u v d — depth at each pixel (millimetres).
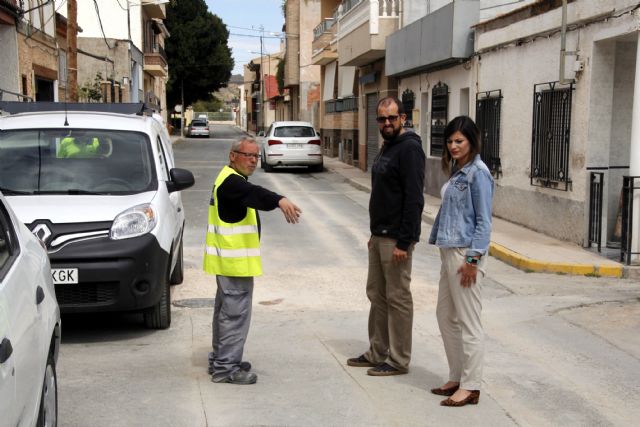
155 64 42188
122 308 6168
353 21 23281
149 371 5582
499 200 14031
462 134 4770
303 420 4609
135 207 6488
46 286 4062
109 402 4906
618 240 10680
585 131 10586
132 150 7402
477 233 4703
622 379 5488
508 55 13352
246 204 5004
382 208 5254
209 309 7660
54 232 6086
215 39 58250
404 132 5215
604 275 9547
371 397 5039
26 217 6168
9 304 3193
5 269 3459
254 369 5656
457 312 4867
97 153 7289
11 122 7492
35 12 17922
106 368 5656
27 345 3301
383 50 20906
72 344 6348
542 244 11164
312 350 6207
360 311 7723
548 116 11828
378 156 5312
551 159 11773
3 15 15070
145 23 43531
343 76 30422
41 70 18531
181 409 4781
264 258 10727
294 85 47250
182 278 8984
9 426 2887
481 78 14727
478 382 4883
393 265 5258
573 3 10750
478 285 4789
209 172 25188
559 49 11328
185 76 58312
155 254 6324
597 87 10422
